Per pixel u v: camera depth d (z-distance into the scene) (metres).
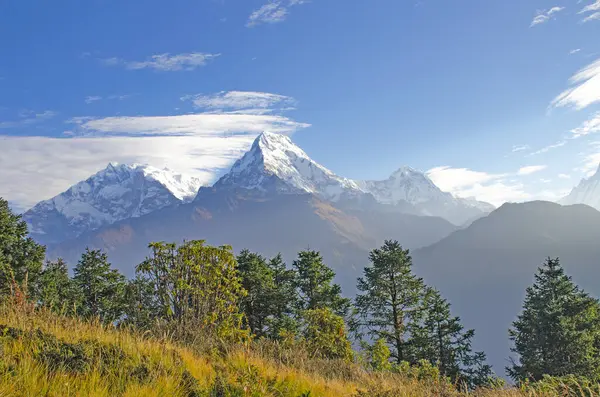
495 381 8.69
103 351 4.91
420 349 31.89
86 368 4.28
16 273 24.17
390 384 7.51
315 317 15.38
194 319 8.83
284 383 6.11
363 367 10.15
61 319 6.31
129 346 5.43
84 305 26.64
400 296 32.53
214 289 9.77
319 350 13.61
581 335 29.22
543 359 30.09
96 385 3.95
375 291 32.34
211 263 9.88
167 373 4.82
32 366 3.94
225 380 4.98
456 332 33.34
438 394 7.69
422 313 32.75
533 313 33.75
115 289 29.12
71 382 3.88
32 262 28.03
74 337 5.39
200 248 9.79
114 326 6.61
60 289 26.23
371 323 32.00
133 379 4.36
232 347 7.97
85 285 30.78
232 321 9.73
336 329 15.01
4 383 3.43
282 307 32.31
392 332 32.25
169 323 8.49
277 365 7.48
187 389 4.59
